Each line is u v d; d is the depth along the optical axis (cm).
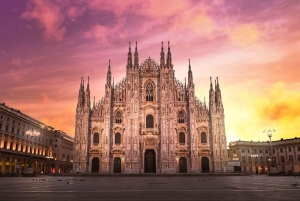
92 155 9262
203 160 9262
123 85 9856
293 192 2314
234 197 1942
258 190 2539
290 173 7781
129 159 9019
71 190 2611
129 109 9400
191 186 3266
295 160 12544
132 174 8075
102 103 9681
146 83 9881
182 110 9606
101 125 9481
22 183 3944
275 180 4772
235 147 13638
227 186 3198
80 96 9531
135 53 9881
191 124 9288
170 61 9781
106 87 9588
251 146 13675
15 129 9638
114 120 9556
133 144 9138
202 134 9438
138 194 2200
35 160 11256
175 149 9244
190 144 9219
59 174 8444
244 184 3584
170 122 9288
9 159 9169
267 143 13938
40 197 1953
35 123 11206
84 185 3484
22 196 2020
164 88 9556
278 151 13525
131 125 9269
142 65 10038
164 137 9188
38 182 4256
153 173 8400
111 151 9238
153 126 9462
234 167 9681
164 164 9000
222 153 9119
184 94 9756
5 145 8931
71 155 15688
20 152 9756
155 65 10038
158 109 9575
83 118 9369
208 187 3044
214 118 9369
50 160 12938
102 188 2922
